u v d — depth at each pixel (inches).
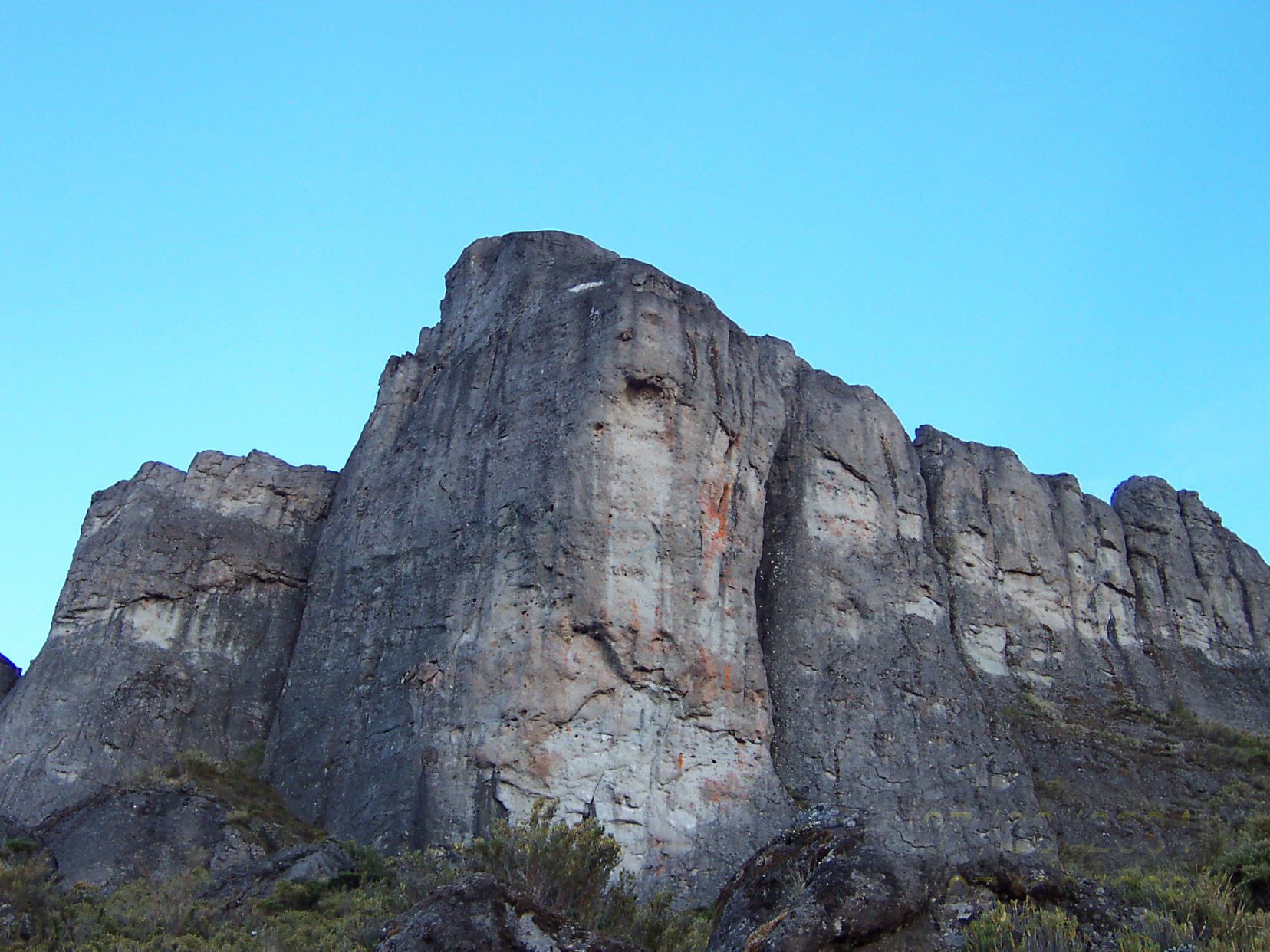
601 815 1513.3
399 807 1560.0
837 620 1967.3
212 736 1876.2
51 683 1893.5
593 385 1768.0
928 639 2015.3
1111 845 1829.5
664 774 1577.3
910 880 727.7
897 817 1764.3
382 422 2080.5
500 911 746.8
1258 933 756.0
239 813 1610.5
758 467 1883.6
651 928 1000.2
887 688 1913.1
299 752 1781.5
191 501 2137.1
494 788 1514.5
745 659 1708.9
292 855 1418.6
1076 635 2362.2
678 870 1514.5
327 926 1184.8
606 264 1946.4
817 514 2066.9
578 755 1541.6
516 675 1579.7
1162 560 2596.0
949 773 1849.2
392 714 1674.5
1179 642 2482.8
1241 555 2689.5
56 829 1579.7
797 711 1852.9
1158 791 1982.0
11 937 1150.3
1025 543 2396.7
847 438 2183.8
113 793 1621.6
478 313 2064.5
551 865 1045.8
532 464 1750.7
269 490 2181.3
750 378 1935.3
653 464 1732.3
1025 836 1800.0
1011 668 2230.6
